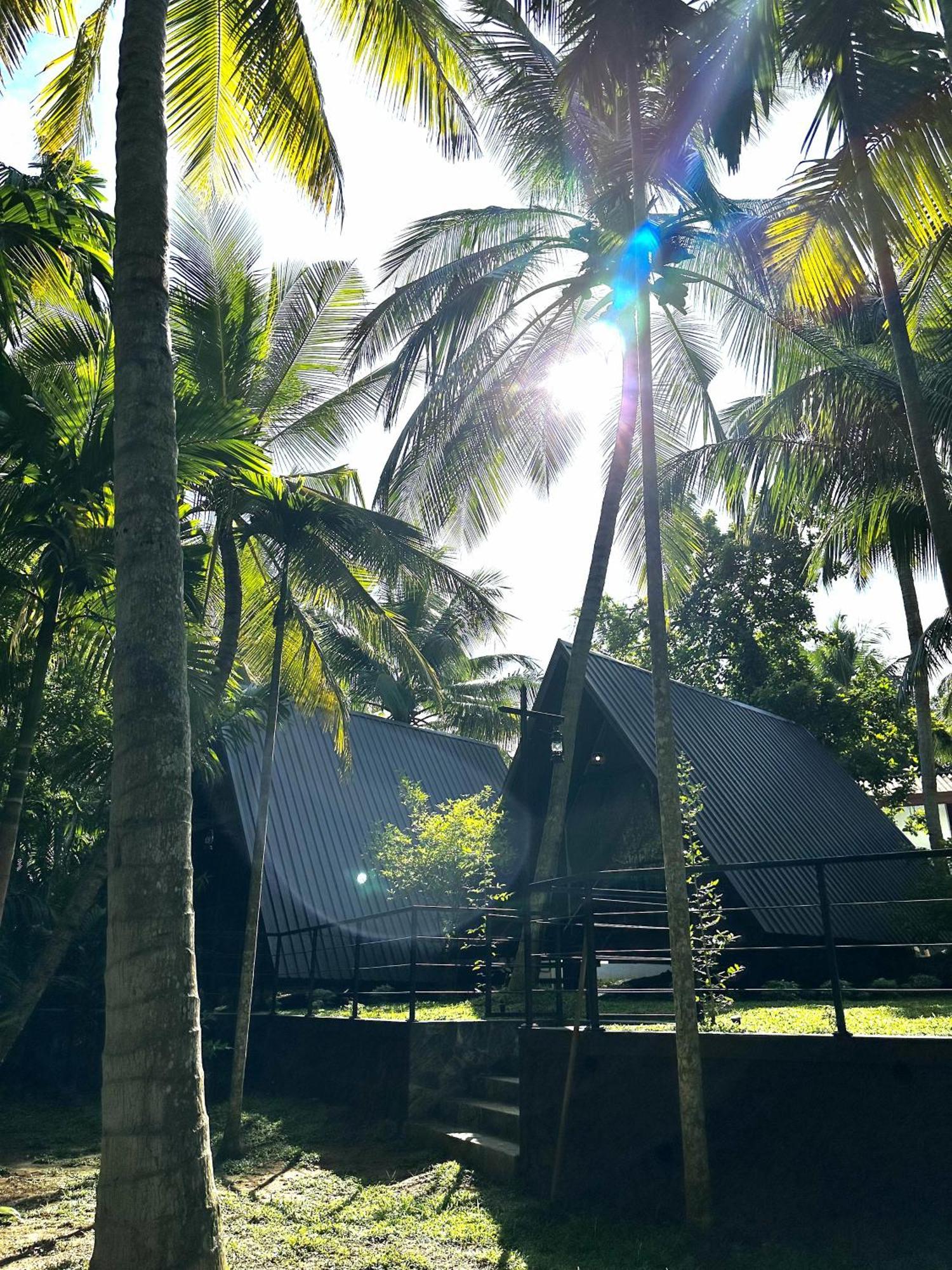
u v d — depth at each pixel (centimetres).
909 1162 598
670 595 1673
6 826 983
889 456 1303
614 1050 770
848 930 1741
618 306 1363
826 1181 630
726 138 973
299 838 1988
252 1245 728
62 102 1140
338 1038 1305
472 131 1173
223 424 1066
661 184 1350
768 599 3497
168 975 489
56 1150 1150
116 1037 480
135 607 539
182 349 1373
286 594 1333
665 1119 728
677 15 898
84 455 1031
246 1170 999
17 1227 802
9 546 1077
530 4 1041
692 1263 621
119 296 598
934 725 3312
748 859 1664
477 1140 923
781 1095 666
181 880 509
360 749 2311
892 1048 614
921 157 870
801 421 1343
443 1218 772
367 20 1100
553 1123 811
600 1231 696
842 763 3161
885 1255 587
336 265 1580
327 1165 995
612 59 913
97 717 1664
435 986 1914
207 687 1300
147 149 627
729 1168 678
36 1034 1747
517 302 1450
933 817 2238
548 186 1548
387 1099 1145
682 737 1923
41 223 1030
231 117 1096
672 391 1683
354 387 1653
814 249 977
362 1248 710
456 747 2558
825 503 1634
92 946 1745
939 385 1362
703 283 1420
